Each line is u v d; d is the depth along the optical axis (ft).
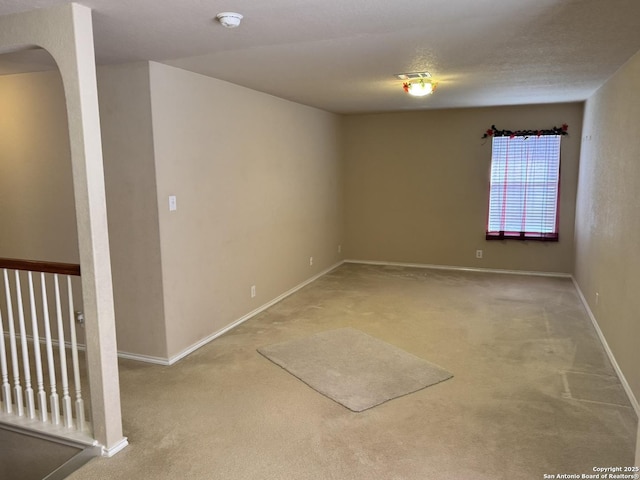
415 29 8.84
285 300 18.04
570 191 20.94
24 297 13.65
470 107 21.20
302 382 11.17
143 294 12.15
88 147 7.68
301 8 7.60
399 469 7.91
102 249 8.03
